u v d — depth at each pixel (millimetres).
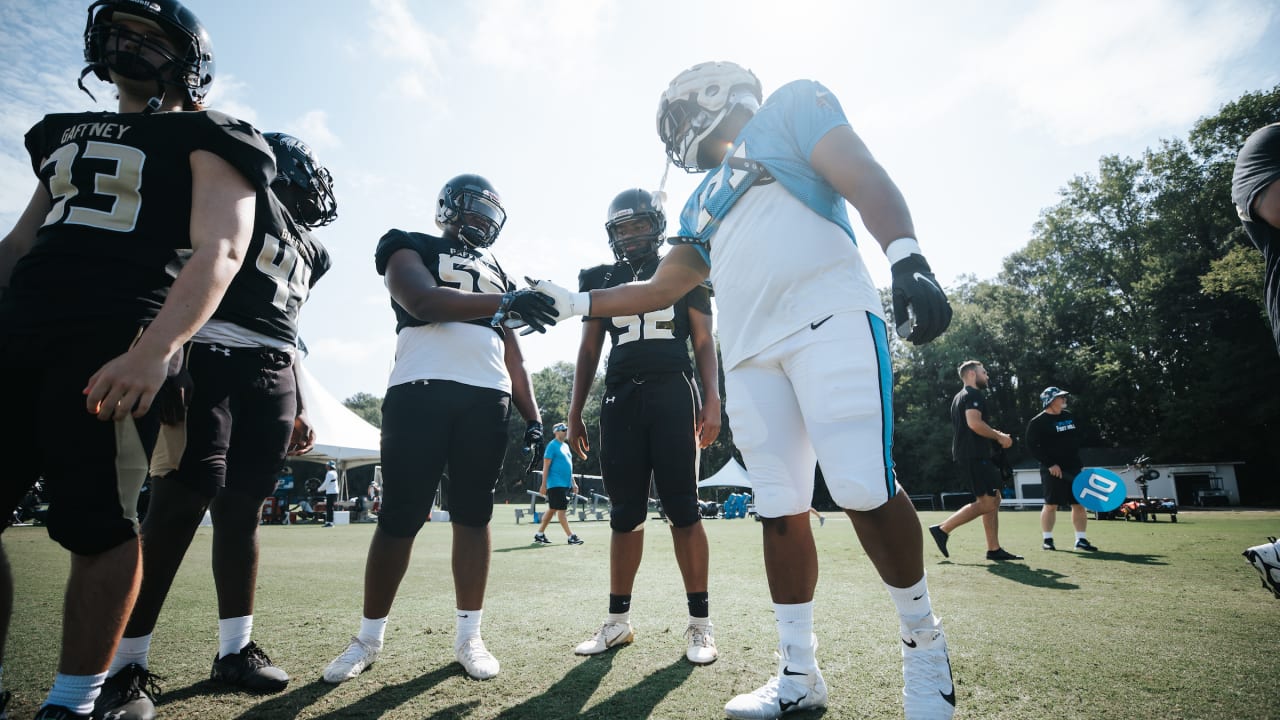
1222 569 4527
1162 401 32344
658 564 5465
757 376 1765
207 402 2100
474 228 2869
